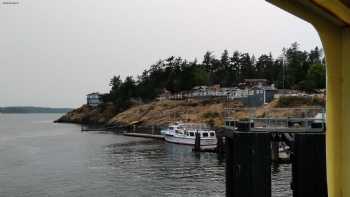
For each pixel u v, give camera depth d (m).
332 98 8.60
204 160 50.12
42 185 36.47
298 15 7.75
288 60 127.94
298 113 65.06
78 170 44.75
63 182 37.69
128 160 52.47
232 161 16.91
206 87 127.75
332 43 8.37
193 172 41.41
